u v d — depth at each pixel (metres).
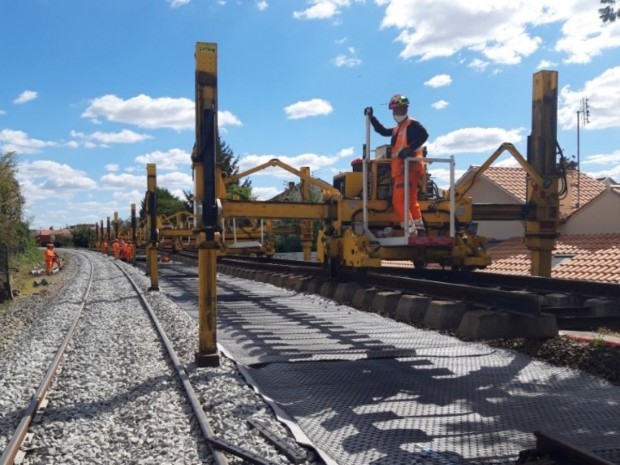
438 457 4.69
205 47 7.84
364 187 14.51
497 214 14.91
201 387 6.94
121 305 16.77
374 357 8.20
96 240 94.75
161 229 40.28
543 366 7.49
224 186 15.85
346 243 15.18
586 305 10.54
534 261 14.90
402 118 13.41
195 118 7.91
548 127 14.54
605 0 7.71
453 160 13.02
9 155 26.39
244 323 11.73
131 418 6.19
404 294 12.31
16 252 43.25
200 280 8.06
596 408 5.83
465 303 10.27
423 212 14.99
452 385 6.81
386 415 5.80
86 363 9.05
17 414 6.48
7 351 10.88
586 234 20.64
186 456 4.96
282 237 46.88
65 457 5.16
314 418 5.75
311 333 10.38
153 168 20.48
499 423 5.50
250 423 5.59
